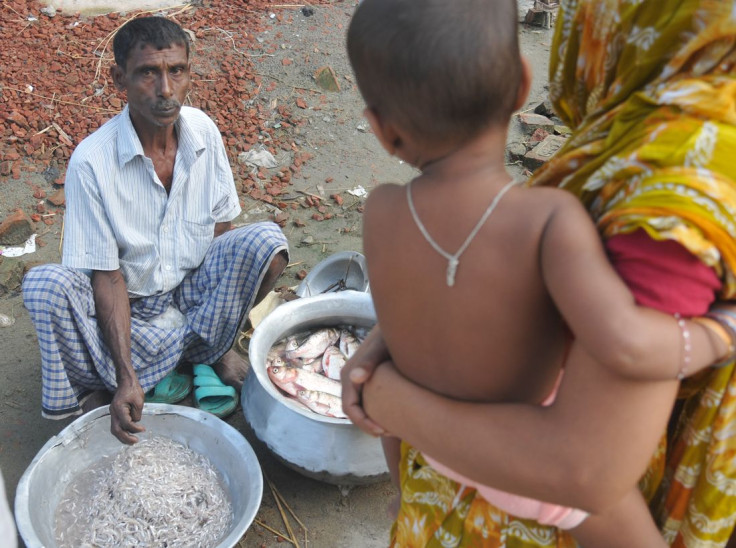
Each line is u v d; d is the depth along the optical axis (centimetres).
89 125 410
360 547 242
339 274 325
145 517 226
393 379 103
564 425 84
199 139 265
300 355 278
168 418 250
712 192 77
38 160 388
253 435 278
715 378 93
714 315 82
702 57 84
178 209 270
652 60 88
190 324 278
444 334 95
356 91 463
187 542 223
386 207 100
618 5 91
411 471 122
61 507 233
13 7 494
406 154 97
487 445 90
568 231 82
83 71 445
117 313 253
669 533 105
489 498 104
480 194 90
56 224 359
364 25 89
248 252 266
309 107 447
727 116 81
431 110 88
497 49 85
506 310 89
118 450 249
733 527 104
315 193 394
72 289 245
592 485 84
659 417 82
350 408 111
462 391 98
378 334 114
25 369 295
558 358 97
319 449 232
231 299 273
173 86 244
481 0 86
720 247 78
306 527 247
